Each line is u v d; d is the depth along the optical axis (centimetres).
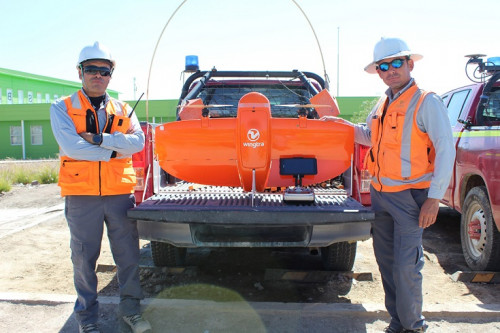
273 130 364
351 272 461
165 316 364
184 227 357
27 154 3469
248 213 329
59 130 311
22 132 3438
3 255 554
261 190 385
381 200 323
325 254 473
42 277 480
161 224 361
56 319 362
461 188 521
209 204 358
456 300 408
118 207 333
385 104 327
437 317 361
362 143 371
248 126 351
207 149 372
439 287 441
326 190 424
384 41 311
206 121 368
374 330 343
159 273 477
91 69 318
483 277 453
